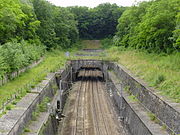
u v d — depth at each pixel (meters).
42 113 27.97
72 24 103.06
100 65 67.50
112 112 39.59
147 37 51.72
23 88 30.94
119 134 30.95
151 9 50.44
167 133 21.34
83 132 31.53
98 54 79.75
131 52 68.06
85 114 38.47
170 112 21.84
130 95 37.03
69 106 42.88
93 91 54.53
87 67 85.50
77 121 35.38
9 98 26.72
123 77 45.31
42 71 46.09
